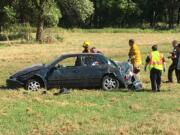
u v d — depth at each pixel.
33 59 40.19
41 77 21.98
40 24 62.56
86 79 22.20
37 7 62.16
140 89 22.25
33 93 20.59
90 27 109.88
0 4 64.81
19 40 68.12
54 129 13.85
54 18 62.72
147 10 118.06
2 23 74.75
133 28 104.50
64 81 22.11
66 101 18.77
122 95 20.25
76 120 15.04
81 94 20.44
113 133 13.25
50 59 40.12
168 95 20.31
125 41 66.75
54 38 63.34
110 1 113.75
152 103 18.30
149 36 79.75
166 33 89.75
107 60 22.55
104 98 19.48
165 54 42.69
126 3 114.19
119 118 15.50
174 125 14.16
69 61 22.70
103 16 115.81
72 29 94.25
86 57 22.42
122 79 22.39
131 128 13.86
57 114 16.02
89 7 64.12
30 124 14.52
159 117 15.49
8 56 43.09
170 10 113.69
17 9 66.50
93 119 15.28
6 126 14.24
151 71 21.62
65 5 63.59
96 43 62.03
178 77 24.81
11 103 18.11
